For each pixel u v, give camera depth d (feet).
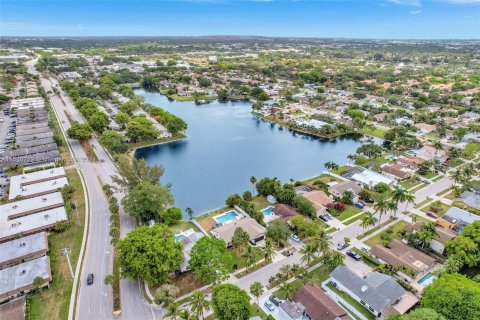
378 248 316.81
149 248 269.23
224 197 450.30
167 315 228.63
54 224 353.92
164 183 492.13
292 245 336.70
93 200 418.10
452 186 451.53
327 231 360.69
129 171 407.03
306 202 385.09
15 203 393.09
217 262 271.08
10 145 594.24
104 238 342.44
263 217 382.22
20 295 264.93
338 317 230.89
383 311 244.63
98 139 645.92
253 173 532.32
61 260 308.40
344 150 645.10
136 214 350.02
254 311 253.65
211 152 625.41
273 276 291.17
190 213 385.29
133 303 261.24
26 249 309.83
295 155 616.39
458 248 294.25
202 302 226.17
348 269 283.79
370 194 440.45
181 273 292.40
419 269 289.12
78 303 259.80
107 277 268.41
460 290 230.89
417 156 564.30
